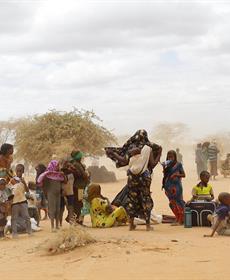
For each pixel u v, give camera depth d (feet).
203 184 47.93
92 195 48.24
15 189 42.34
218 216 38.52
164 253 30.37
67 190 46.37
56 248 32.17
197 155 115.65
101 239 34.27
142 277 25.00
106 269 26.91
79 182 46.98
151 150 44.62
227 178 115.14
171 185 47.39
